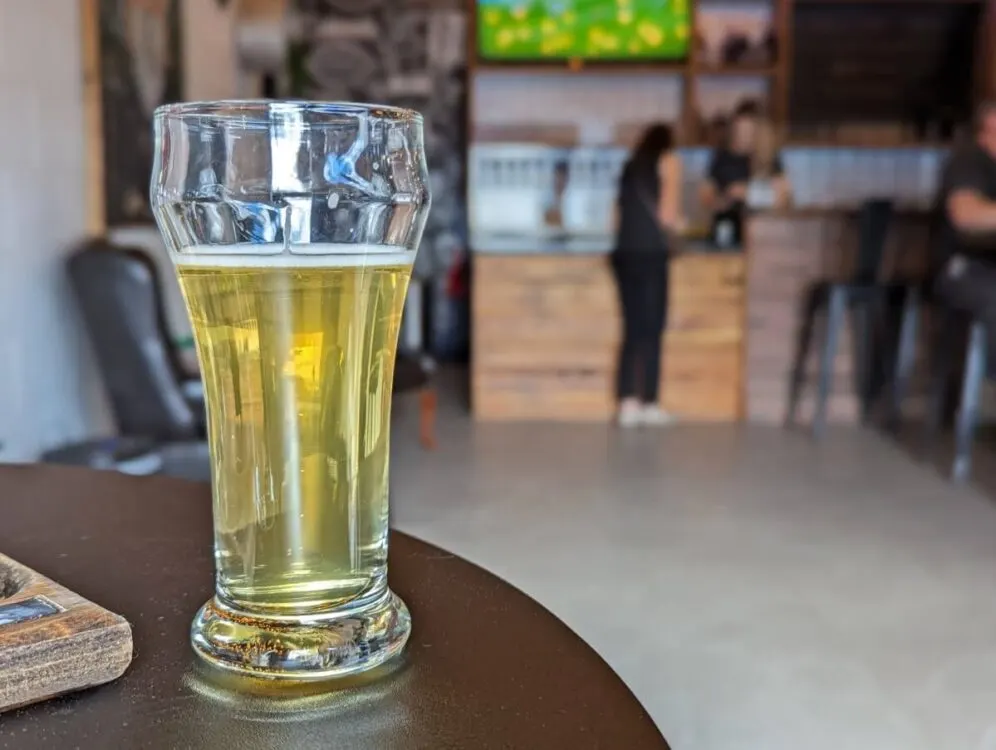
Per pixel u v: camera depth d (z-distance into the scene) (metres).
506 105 6.87
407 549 0.81
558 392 5.71
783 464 4.66
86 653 0.53
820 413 5.28
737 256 5.55
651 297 5.46
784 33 6.17
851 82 7.09
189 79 4.24
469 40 6.15
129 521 0.86
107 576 0.72
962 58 7.05
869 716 2.24
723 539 3.53
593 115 6.89
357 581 0.59
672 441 5.14
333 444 0.57
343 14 7.93
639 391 5.66
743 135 6.51
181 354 3.14
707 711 2.25
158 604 0.66
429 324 8.16
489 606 0.67
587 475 4.44
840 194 6.91
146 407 2.78
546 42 6.31
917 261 5.51
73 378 3.05
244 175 0.54
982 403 5.54
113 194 3.26
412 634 0.62
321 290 0.56
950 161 4.75
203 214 0.54
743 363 5.63
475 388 5.72
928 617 2.82
